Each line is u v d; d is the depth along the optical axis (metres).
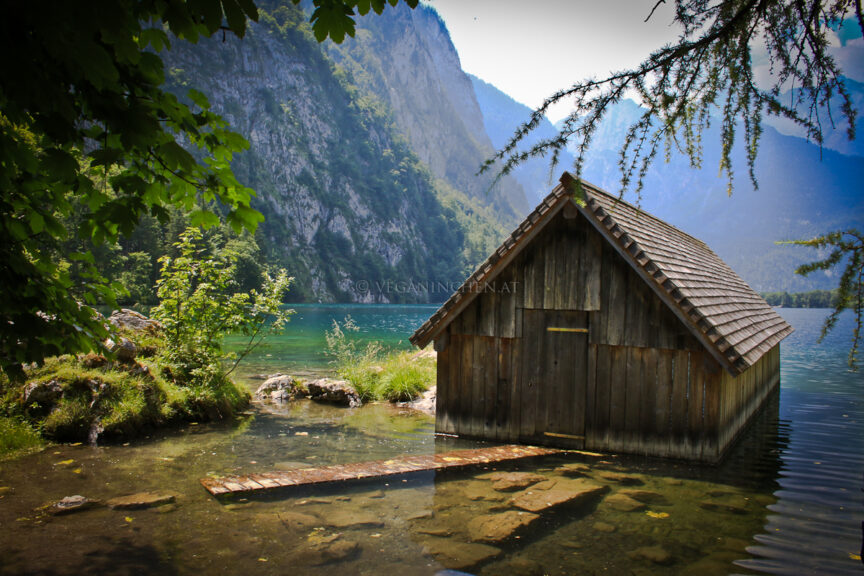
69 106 2.41
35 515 5.51
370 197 183.25
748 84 2.83
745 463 8.23
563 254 9.02
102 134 3.01
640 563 4.75
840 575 4.61
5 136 2.85
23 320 3.52
